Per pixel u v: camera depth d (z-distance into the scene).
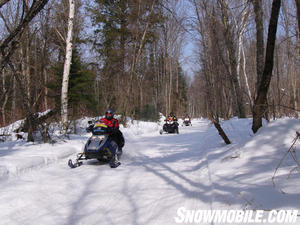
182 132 17.12
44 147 7.55
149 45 25.97
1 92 11.87
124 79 21.05
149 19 18.09
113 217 2.94
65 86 11.07
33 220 2.90
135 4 17.89
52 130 9.25
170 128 16.09
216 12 7.63
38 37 12.95
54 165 6.02
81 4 14.45
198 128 20.94
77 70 14.39
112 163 5.82
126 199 3.52
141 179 4.58
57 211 3.15
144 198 3.51
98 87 21.02
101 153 5.88
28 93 9.66
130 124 20.20
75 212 3.12
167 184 4.12
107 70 21.42
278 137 4.32
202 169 4.77
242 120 10.92
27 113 8.55
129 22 19.53
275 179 2.97
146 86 32.59
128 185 4.23
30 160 5.57
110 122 6.60
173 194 3.56
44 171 5.34
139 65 24.30
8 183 4.32
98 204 3.37
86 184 4.35
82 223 2.81
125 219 2.86
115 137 6.62
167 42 27.08
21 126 11.60
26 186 4.15
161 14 16.73
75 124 12.88
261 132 4.72
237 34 8.85
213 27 7.55
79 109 14.42
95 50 22.55
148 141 11.55
